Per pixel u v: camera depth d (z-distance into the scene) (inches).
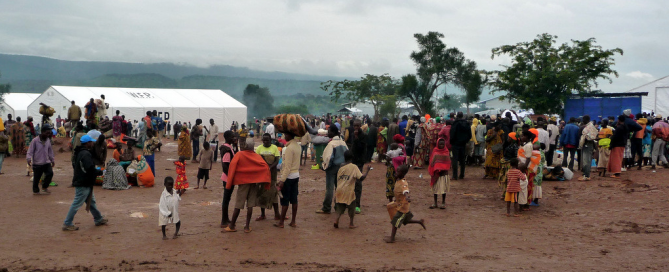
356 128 421.7
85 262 264.4
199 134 807.7
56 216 383.2
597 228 341.7
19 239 313.1
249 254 281.9
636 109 1284.4
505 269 251.1
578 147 609.0
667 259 265.4
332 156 390.3
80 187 335.9
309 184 566.6
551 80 1413.6
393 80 2187.5
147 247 296.0
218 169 721.6
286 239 318.0
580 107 1374.3
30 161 478.0
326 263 263.6
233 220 335.0
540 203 439.8
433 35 1953.7
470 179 586.6
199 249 291.9
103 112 1034.1
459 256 277.4
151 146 586.9
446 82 1995.6
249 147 337.4
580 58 1437.0
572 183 534.3
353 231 342.0
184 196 486.6
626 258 268.5
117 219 374.9
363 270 250.7
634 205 411.5
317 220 377.4
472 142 695.1
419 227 352.5
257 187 341.1
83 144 341.1
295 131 353.1
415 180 587.8
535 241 310.5
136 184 547.5
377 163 768.3
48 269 251.8
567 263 260.8
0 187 526.9
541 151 419.8
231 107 1967.3
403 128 756.0
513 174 390.0
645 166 653.9
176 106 1788.9
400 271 249.3
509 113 711.1
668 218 362.3
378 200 468.8
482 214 398.9
